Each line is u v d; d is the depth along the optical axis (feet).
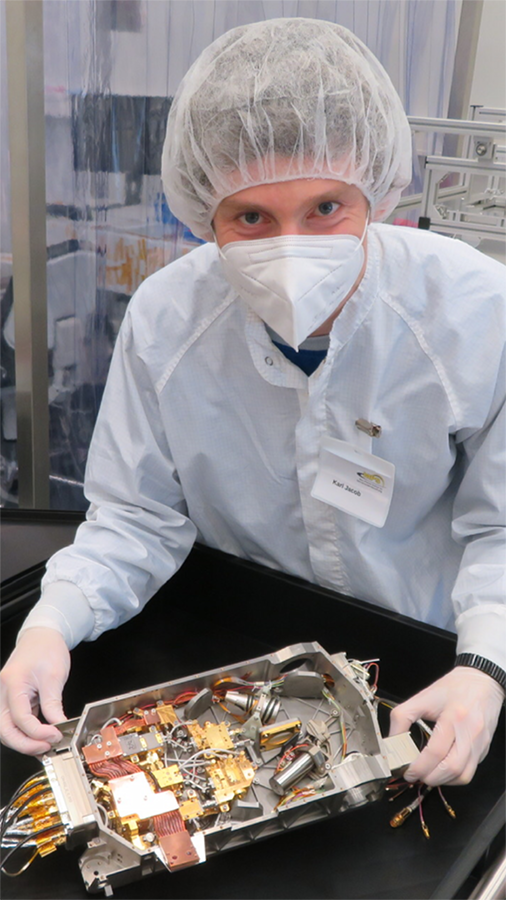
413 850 2.60
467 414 3.15
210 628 3.66
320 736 2.72
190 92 2.69
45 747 2.59
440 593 3.71
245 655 3.48
